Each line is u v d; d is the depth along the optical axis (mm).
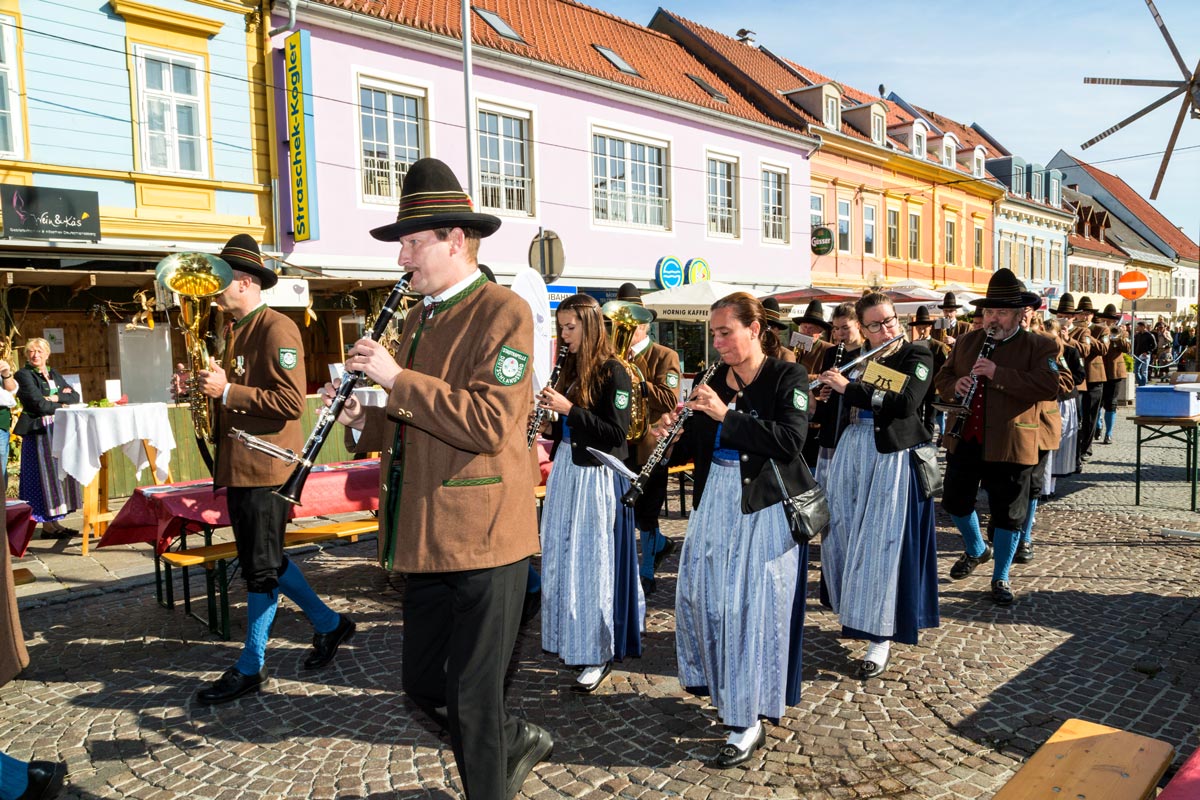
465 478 2311
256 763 3174
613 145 15156
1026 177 31656
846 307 4734
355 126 11266
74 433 6406
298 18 10602
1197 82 8234
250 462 3588
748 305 3010
